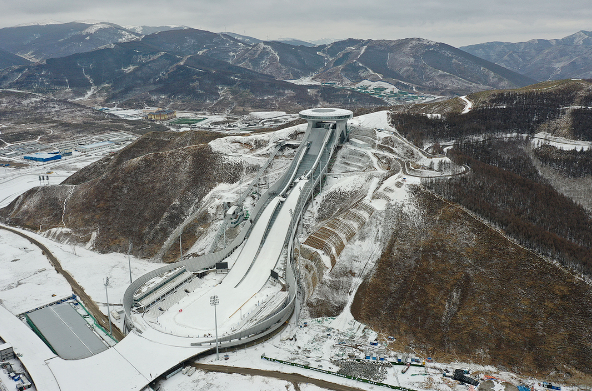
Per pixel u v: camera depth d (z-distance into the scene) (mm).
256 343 125938
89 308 144500
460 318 128375
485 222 154375
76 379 106562
